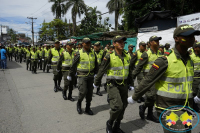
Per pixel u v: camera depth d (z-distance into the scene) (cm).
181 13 1257
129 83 329
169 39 1093
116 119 309
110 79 297
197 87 420
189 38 168
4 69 1230
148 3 1344
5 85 718
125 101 311
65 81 507
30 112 421
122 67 297
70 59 512
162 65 179
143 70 412
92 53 412
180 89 180
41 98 538
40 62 1238
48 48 1132
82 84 391
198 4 1276
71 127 342
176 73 178
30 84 742
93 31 2522
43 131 326
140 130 328
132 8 1490
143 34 1240
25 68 1300
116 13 1873
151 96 345
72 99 511
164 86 187
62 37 3212
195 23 912
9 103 488
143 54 391
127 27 1673
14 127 342
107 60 298
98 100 526
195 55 431
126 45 1393
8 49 1923
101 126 346
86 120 376
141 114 378
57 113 416
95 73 424
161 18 1160
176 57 178
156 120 362
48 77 927
